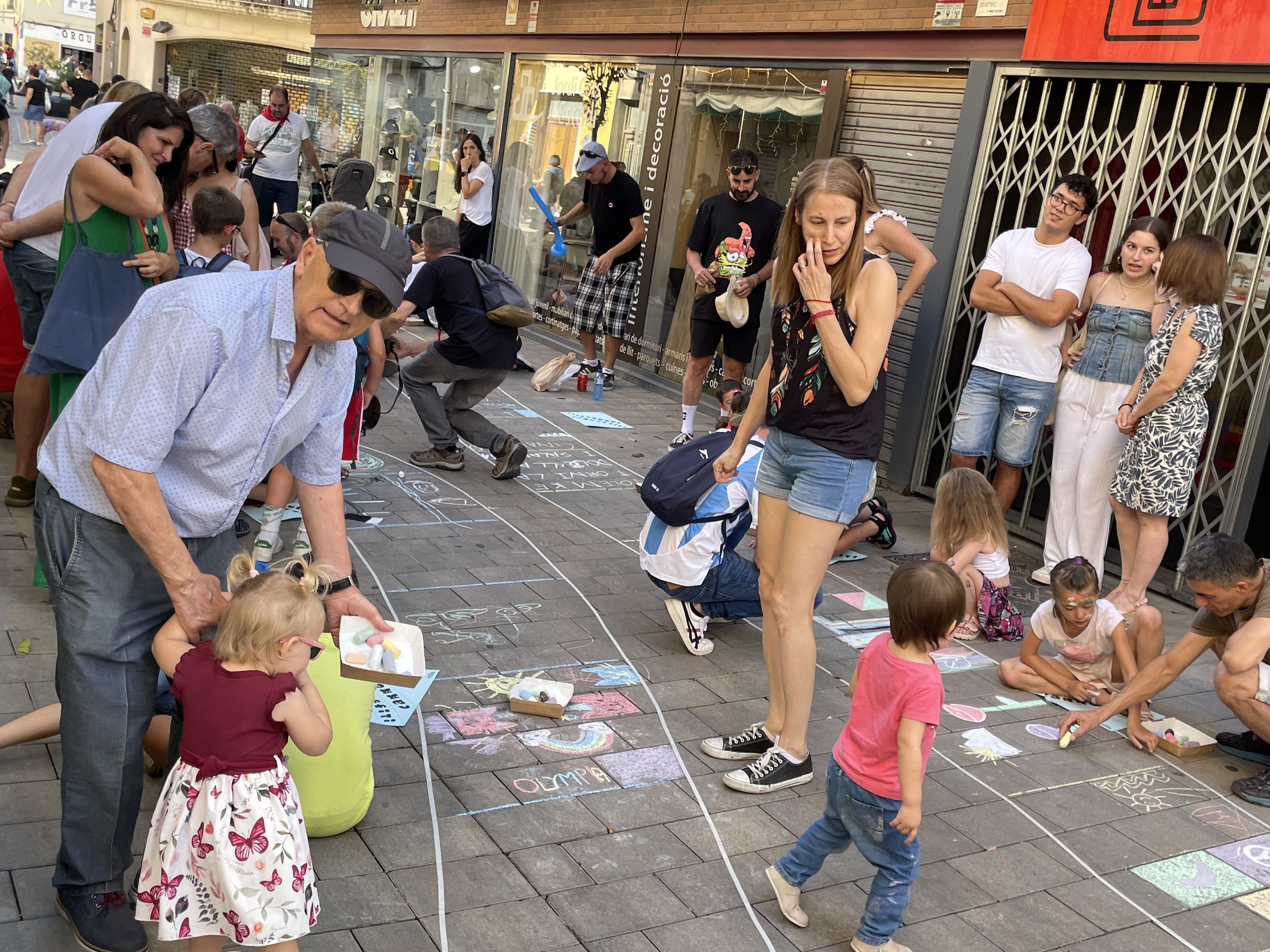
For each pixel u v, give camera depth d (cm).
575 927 310
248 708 246
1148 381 579
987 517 571
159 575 272
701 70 1021
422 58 1510
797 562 388
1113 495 597
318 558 308
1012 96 755
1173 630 615
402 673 290
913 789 291
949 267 784
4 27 5500
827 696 482
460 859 334
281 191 1271
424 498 670
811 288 362
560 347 1216
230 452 264
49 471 263
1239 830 410
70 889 277
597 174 1018
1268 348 627
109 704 267
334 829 333
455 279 682
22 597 450
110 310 413
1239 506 643
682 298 1045
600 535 648
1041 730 475
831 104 883
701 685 474
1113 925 343
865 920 310
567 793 378
